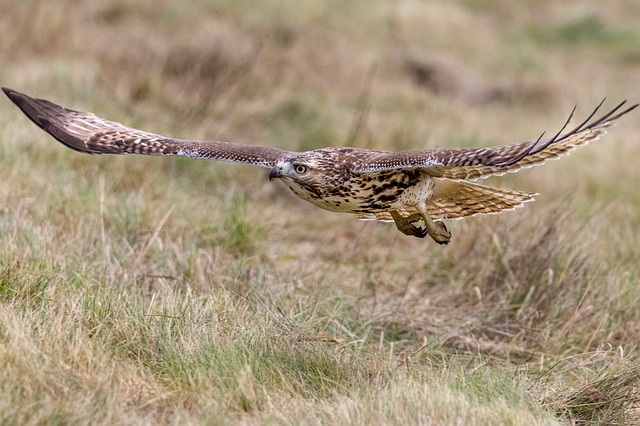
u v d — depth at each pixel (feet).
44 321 32.27
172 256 40.83
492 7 108.37
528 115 77.00
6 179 46.16
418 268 45.50
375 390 30.71
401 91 73.97
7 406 27.32
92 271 37.32
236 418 29.32
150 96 65.31
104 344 31.68
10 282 34.99
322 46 79.61
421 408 29.30
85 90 62.54
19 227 39.68
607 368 34.58
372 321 38.27
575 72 92.38
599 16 104.73
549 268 41.75
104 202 44.39
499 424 29.01
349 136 63.10
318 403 30.83
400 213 34.63
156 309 34.50
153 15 77.97
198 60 71.72
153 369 31.58
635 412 33.19
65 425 27.25
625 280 42.34
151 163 53.06
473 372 33.68
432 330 38.78
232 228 45.80
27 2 74.08
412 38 87.66
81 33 73.41
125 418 27.76
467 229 45.91
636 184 59.31
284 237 48.80
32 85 62.08
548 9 108.17
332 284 42.19
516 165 31.55
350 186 32.12
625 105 82.58
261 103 65.98
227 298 36.04
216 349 31.91
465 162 28.12
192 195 51.75
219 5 81.25
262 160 32.19
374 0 91.91
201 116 64.03
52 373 29.45
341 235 49.49
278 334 33.68
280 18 82.12
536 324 39.81
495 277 42.42
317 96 69.72
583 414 32.63
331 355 33.12
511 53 91.30
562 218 47.01
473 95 80.59
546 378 35.14
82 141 32.73
